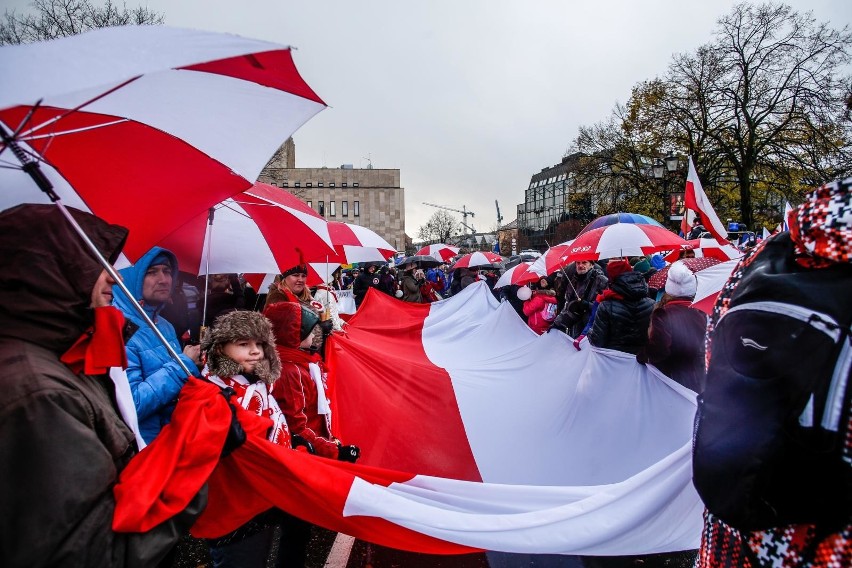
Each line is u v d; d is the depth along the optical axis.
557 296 9.55
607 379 4.24
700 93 26.94
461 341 7.74
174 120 2.08
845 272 1.16
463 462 4.18
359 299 14.47
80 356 1.62
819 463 1.13
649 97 29.92
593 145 33.91
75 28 13.58
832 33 23.77
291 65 1.92
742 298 1.27
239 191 2.42
